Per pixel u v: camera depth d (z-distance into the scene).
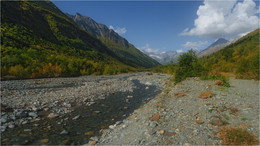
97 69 64.69
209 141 4.83
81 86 22.41
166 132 5.64
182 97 11.20
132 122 7.47
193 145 4.63
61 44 119.62
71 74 45.41
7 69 31.77
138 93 17.45
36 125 7.60
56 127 7.50
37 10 148.25
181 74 22.31
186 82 18.11
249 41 158.50
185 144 4.72
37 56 48.12
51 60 45.47
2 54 39.69
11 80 27.27
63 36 139.62
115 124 7.71
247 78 23.16
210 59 94.88
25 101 12.02
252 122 5.98
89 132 6.96
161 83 26.23
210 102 9.16
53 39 117.25
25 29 92.69
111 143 5.52
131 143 5.14
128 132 6.23
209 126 5.96
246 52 71.75
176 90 13.97
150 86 23.30
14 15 101.50
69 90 18.12
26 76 33.22
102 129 7.26
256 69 22.17
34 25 114.75
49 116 9.02
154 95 16.17
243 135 4.62
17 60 36.00
